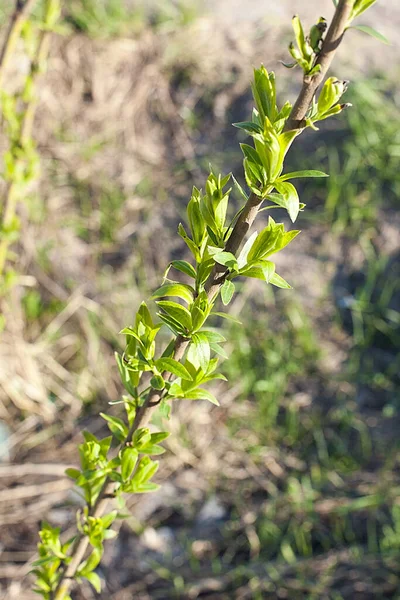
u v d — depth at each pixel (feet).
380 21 5.76
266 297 4.64
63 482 3.97
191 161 5.15
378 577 3.71
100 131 5.17
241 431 4.27
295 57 1.38
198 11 5.69
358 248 4.79
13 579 3.59
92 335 4.50
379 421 4.34
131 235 4.88
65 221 4.83
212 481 4.06
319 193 4.98
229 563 3.77
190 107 5.31
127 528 3.83
